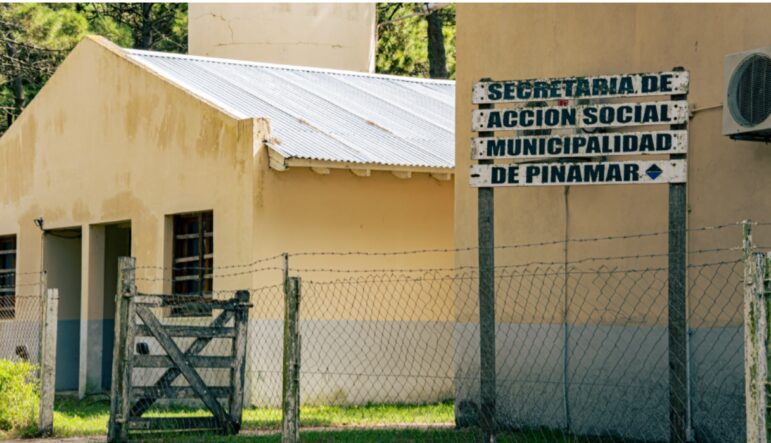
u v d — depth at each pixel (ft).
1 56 118.42
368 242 66.08
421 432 48.32
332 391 64.18
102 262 75.51
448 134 73.97
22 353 69.67
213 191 64.85
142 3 128.06
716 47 43.11
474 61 53.06
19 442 49.01
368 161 63.82
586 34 48.44
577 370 47.75
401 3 133.39
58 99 78.74
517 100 38.83
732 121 39.06
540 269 49.62
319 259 64.18
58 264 80.02
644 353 45.27
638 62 46.32
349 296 65.31
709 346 42.45
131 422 46.39
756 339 28.19
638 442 45.24
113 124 73.15
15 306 81.76
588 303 47.57
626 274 46.14
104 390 75.36
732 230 42.01
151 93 70.03
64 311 79.92
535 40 50.49
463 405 51.52
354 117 73.92
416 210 68.18
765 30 41.45
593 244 47.60
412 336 67.05
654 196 45.37
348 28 92.27
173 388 47.57
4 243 85.30
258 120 62.59
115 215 72.74
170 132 68.33
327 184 64.95
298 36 90.17
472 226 52.37
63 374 79.51
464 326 52.31
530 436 47.14
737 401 41.34
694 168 43.52
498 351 50.98
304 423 53.88
